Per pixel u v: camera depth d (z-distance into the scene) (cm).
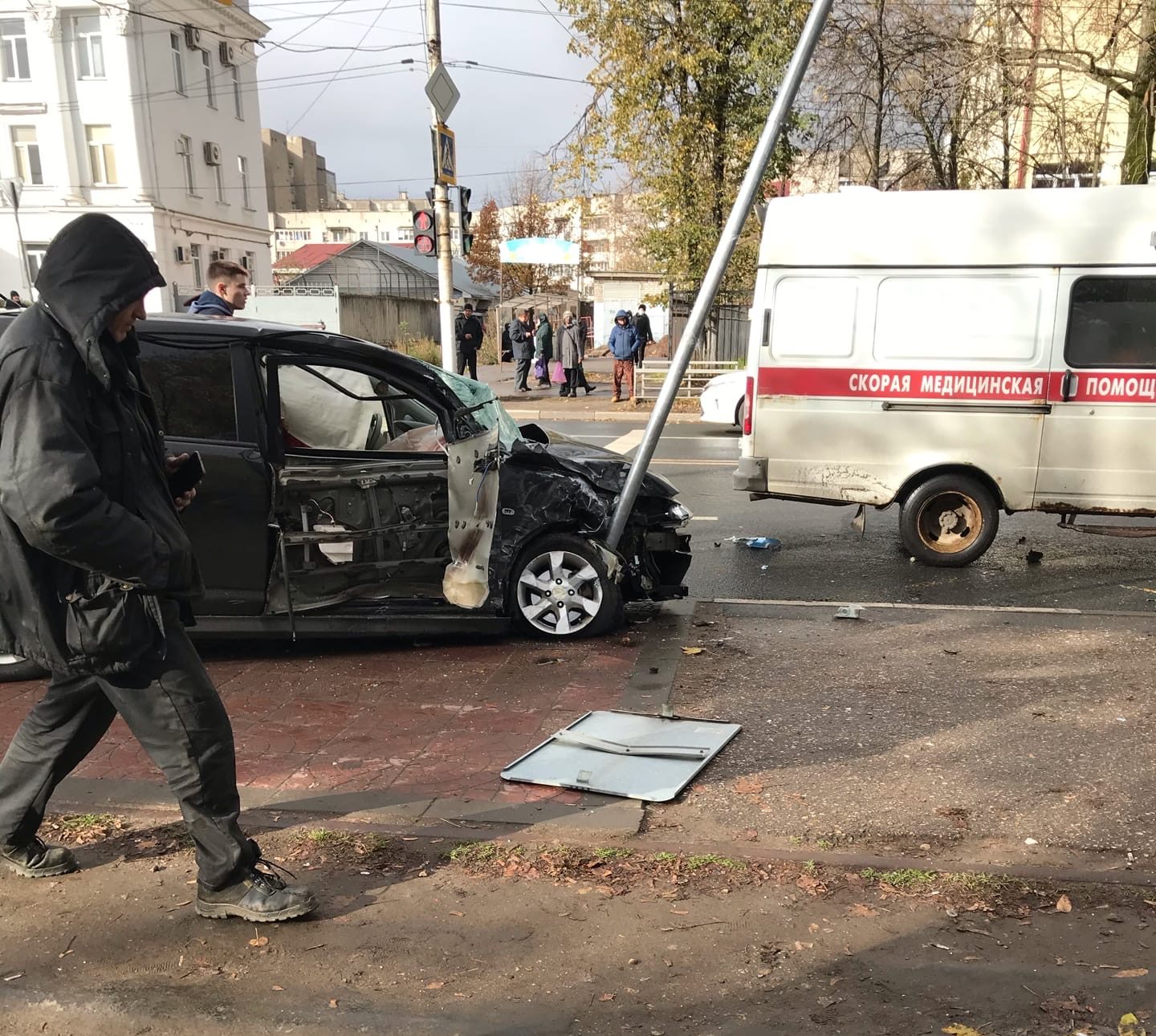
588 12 1928
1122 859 327
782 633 582
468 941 284
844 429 778
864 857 327
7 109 3347
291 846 337
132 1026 252
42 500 237
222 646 567
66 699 303
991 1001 256
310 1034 248
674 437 1560
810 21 524
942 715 452
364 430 564
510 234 5175
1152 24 1391
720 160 2044
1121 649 542
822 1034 245
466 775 394
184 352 495
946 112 1953
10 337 246
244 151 4131
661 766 396
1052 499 755
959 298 747
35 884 314
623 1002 258
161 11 3475
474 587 512
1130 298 723
